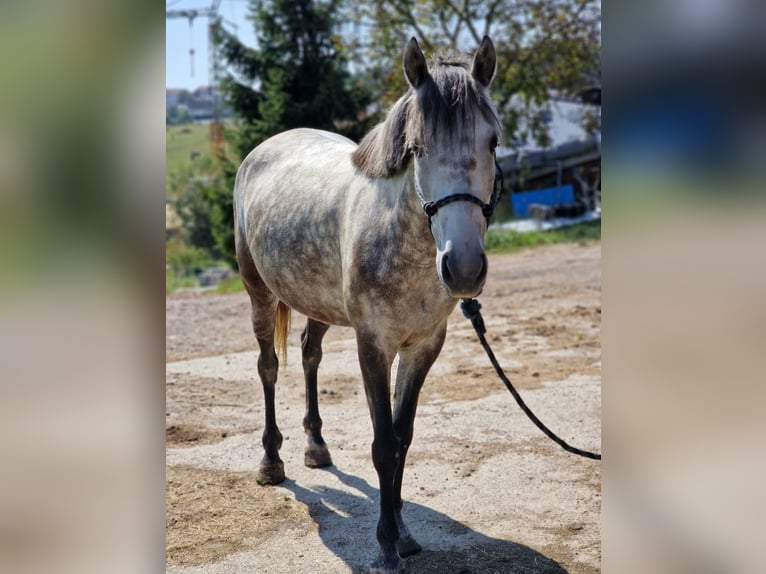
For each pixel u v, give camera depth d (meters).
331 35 14.67
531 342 6.30
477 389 5.00
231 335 6.95
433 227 2.32
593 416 4.43
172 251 25.84
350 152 3.29
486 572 2.73
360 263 2.67
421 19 15.94
